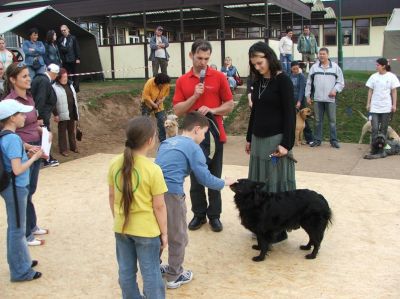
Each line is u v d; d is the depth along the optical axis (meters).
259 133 4.49
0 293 3.74
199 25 21.70
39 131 4.61
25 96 4.48
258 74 4.51
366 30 29.97
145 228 2.97
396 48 16.17
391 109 8.77
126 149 2.95
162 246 3.09
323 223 4.22
